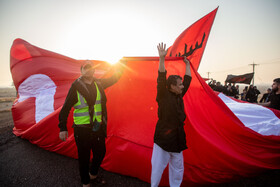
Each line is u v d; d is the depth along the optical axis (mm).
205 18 4793
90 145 1941
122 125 2555
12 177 2414
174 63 2271
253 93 10484
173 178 1756
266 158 2064
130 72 2428
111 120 2580
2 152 3217
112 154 2465
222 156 2053
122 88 2525
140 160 2275
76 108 1923
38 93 4184
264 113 3424
